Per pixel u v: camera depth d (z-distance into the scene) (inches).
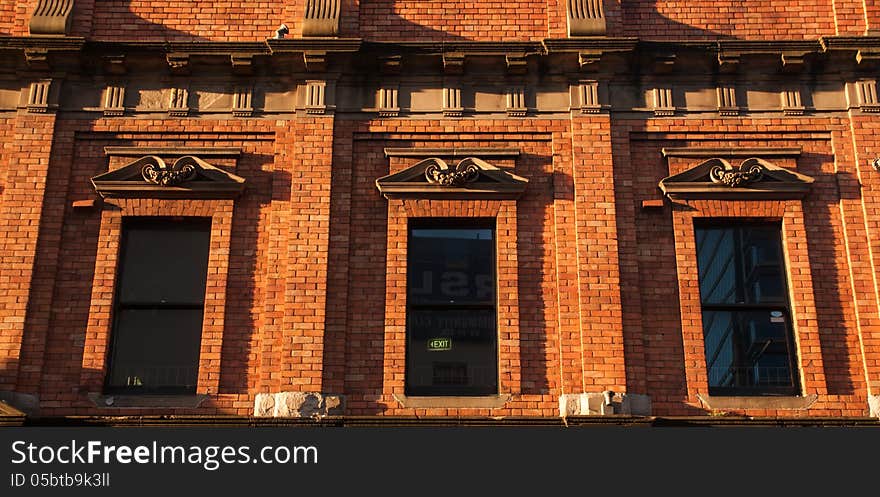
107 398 495.8
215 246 523.5
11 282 511.2
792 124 546.9
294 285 512.7
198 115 552.4
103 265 519.2
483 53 551.8
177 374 510.0
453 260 532.1
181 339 515.8
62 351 504.1
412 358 513.0
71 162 541.3
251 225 530.3
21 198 528.7
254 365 504.4
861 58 547.2
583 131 544.4
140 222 534.6
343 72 557.6
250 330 510.3
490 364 512.4
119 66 554.3
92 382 498.3
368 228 530.3
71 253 522.3
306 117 549.0
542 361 504.7
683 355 504.4
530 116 550.9
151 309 520.4
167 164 536.1
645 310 512.4
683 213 528.7
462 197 534.0
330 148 542.6
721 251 529.7
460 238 536.4
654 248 523.5
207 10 574.2
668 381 500.1
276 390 497.4
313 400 492.7
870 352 501.7
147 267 527.8
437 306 522.3
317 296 511.2
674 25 571.8
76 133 548.1
